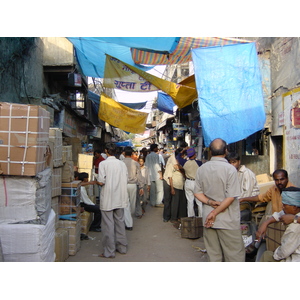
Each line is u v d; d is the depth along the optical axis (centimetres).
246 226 456
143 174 854
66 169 490
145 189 920
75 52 893
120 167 491
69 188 488
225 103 590
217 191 329
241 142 841
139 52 689
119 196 484
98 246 534
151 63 756
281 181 380
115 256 483
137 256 483
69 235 481
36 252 330
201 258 474
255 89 596
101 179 475
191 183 641
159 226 688
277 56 665
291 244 295
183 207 727
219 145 339
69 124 1001
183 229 586
